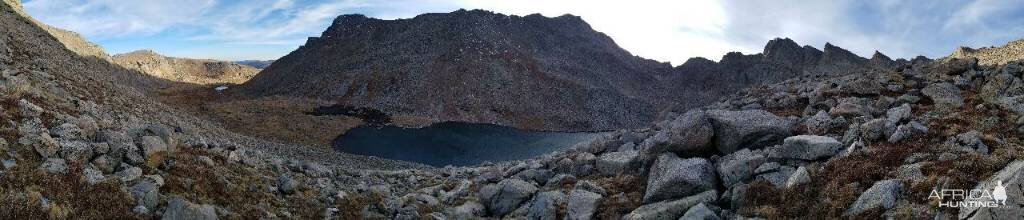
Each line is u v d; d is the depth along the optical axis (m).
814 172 17.62
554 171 28.72
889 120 20.38
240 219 14.66
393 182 31.97
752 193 16.92
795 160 19.31
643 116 145.62
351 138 86.69
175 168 16.59
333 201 19.50
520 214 21.59
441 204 23.75
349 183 27.41
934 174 14.45
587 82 164.25
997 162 14.41
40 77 32.62
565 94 145.50
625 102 149.75
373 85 146.88
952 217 12.15
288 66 190.75
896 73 38.44
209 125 61.62
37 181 11.80
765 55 190.88
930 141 17.84
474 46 168.38
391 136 92.06
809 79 48.75
